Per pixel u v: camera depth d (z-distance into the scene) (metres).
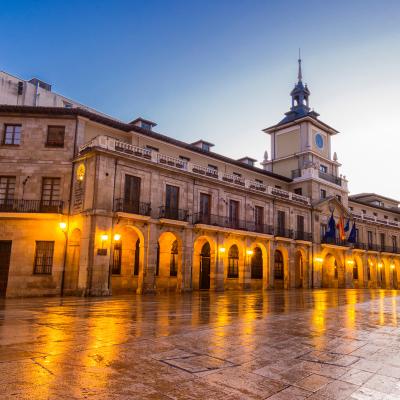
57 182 23.09
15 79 30.59
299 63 45.50
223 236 28.44
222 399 4.42
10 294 21.27
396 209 55.12
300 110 42.22
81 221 21.53
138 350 6.66
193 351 6.66
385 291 33.28
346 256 40.56
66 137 23.42
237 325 9.74
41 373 5.19
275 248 32.91
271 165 42.59
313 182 37.94
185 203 26.31
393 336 8.45
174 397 4.45
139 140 26.22
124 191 22.69
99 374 5.23
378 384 5.05
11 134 23.52
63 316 11.27
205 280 29.50
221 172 29.45
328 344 7.50
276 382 5.07
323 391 4.75
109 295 20.89
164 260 26.62
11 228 22.02
